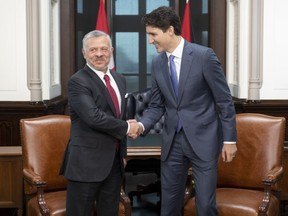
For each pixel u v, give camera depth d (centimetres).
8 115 514
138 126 289
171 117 297
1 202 385
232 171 354
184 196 326
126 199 332
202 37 627
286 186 391
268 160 345
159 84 300
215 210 297
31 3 507
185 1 625
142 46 653
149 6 650
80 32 625
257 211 314
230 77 584
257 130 350
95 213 327
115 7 648
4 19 515
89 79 277
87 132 279
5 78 518
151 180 585
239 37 545
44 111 513
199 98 292
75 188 281
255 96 528
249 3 535
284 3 527
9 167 383
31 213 328
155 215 454
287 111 530
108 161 280
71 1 593
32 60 511
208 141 291
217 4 594
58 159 349
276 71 532
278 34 529
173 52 292
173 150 301
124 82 298
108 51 279
